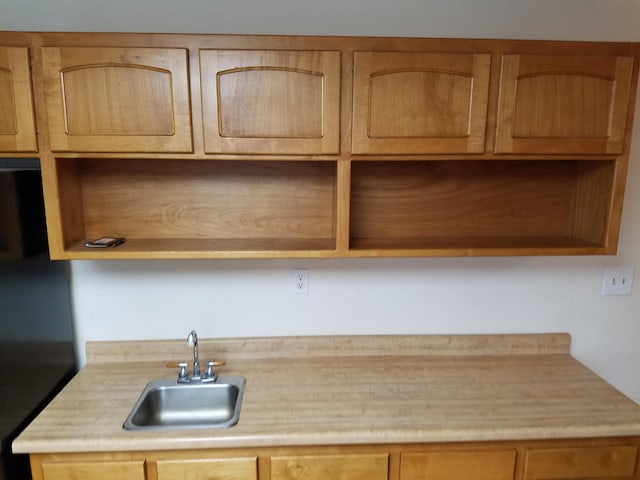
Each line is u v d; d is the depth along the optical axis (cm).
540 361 174
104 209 158
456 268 177
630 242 178
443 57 129
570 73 131
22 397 133
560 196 167
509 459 130
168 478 125
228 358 174
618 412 135
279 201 163
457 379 157
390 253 142
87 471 123
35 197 143
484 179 165
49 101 125
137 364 169
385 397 144
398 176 163
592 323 184
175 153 130
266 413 133
